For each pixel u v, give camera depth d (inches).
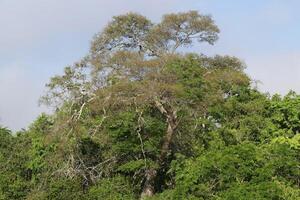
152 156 1524.4
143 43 1886.1
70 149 1528.1
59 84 1624.0
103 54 1676.9
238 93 1827.0
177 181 1344.7
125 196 1438.2
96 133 1536.7
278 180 1262.3
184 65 1502.2
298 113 1720.0
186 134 1526.8
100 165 1544.0
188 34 1902.1
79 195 1432.1
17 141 1795.0
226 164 1224.2
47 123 1787.6
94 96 1542.8
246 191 1171.9
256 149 1307.8
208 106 1537.9
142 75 1476.4
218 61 1966.0
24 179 1649.9
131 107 1482.5
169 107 1470.2
